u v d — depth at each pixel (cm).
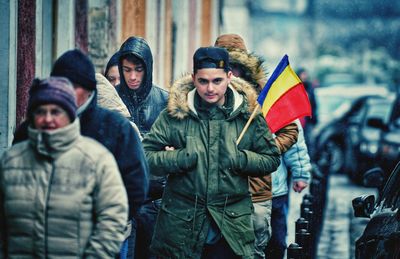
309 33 8875
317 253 1894
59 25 1936
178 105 1155
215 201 1142
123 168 996
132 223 1280
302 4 9031
